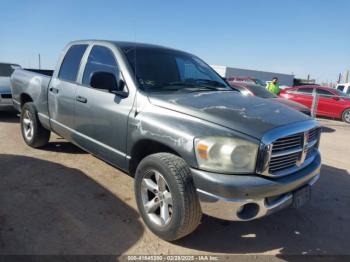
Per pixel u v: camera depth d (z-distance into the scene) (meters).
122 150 3.54
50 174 4.58
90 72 4.15
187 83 4.00
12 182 4.25
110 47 3.99
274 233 3.46
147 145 3.34
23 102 6.00
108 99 3.69
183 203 2.78
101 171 4.79
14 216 3.41
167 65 4.05
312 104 13.73
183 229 2.87
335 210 4.10
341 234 3.53
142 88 3.49
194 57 4.72
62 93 4.52
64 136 4.71
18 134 6.81
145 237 3.18
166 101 3.19
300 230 3.56
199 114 2.93
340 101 13.98
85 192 4.07
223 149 2.65
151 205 3.19
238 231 3.44
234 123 2.78
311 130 3.18
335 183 5.09
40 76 5.37
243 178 2.64
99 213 3.58
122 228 3.31
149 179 3.21
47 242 2.99
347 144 8.54
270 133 2.71
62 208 3.63
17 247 2.89
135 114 3.33
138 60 3.83
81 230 3.23
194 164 2.76
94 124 3.90
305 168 3.16
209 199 2.69
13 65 10.81
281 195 2.91
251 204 2.74
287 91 15.41
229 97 3.52
